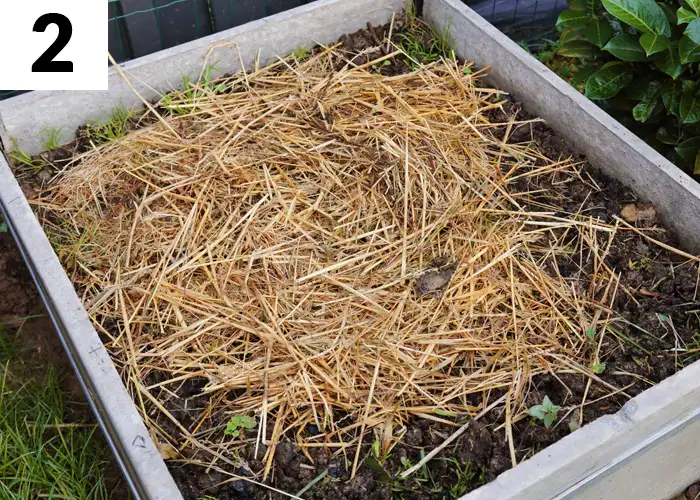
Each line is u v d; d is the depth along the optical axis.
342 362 0.85
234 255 0.94
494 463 0.77
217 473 0.77
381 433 0.80
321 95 1.15
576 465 0.72
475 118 1.14
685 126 1.19
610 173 1.05
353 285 0.92
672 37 1.13
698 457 0.89
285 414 0.81
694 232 0.95
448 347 0.87
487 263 0.95
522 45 1.46
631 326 0.89
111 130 1.12
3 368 1.01
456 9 1.21
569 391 0.83
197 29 1.38
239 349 0.87
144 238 0.97
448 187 1.03
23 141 1.08
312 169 1.05
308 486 0.76
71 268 0.95
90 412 0.96
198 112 1.13
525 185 1.06
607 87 1.16
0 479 0.88
